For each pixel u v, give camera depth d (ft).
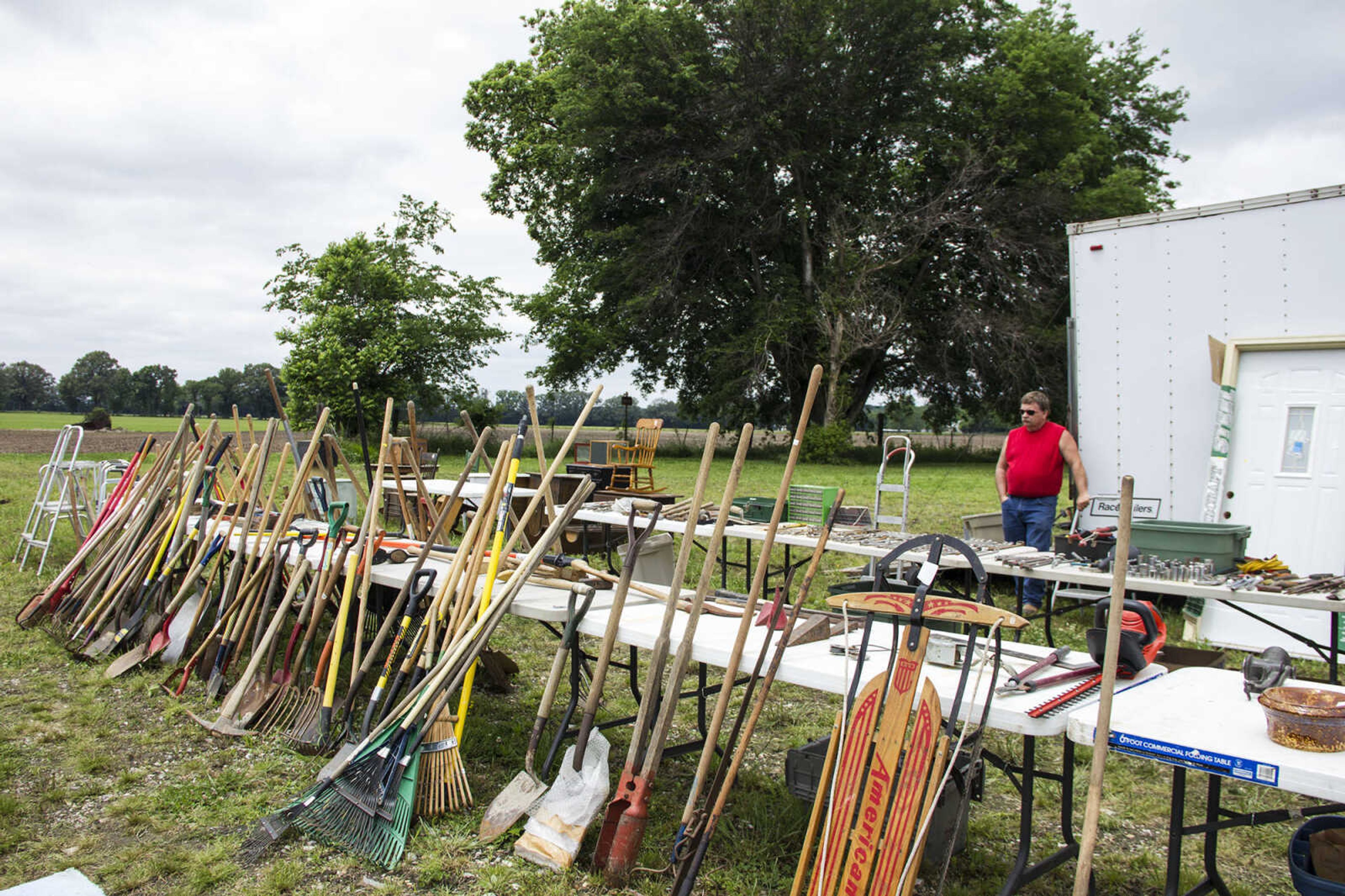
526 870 9.29
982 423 119.24
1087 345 23.27
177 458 19.33
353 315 81.46
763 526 19.63
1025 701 7.61
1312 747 6.27
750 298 90.22
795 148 83.46
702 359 90.58
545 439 92.58
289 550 14.48
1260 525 20.13
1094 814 6.56
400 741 9.98
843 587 14.62
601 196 83.05
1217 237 21.31
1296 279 20.25
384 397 80.94
